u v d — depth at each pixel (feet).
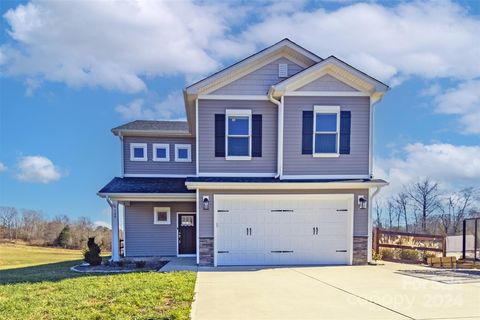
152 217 51.42
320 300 22.06
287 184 37.78
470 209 97.60
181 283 26.07
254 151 40.29
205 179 38.75
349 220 39.11
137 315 18.58
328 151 39.88
